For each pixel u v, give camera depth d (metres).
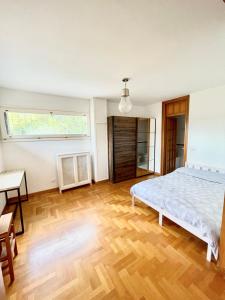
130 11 1.08
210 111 3.19
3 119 2.86
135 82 2.64
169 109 4.24
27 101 3.09
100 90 3.08
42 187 3.40
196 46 1.55
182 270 1.48
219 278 1.39
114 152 3.91
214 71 2.20
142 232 2.06
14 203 2.93
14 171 2.82
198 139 3.46
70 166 3.53
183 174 3.12
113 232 2.07
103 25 1.22
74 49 1.58
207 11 1.09
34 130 3.24
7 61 1.81
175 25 1.24
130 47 1.56
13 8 1.03
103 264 1.57
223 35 1.37
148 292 1.28
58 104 3.46
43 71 2.12
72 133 3.74
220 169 3.01
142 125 4.64
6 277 1.44
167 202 2.03
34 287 1.34
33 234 2.05
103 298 1.25
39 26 1.22
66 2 1.00
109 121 3.95
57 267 1.54
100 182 4.07
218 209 1.77
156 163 4.75
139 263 1.57
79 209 2.70
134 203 2.88
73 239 1.95
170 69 2.12
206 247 1.77
